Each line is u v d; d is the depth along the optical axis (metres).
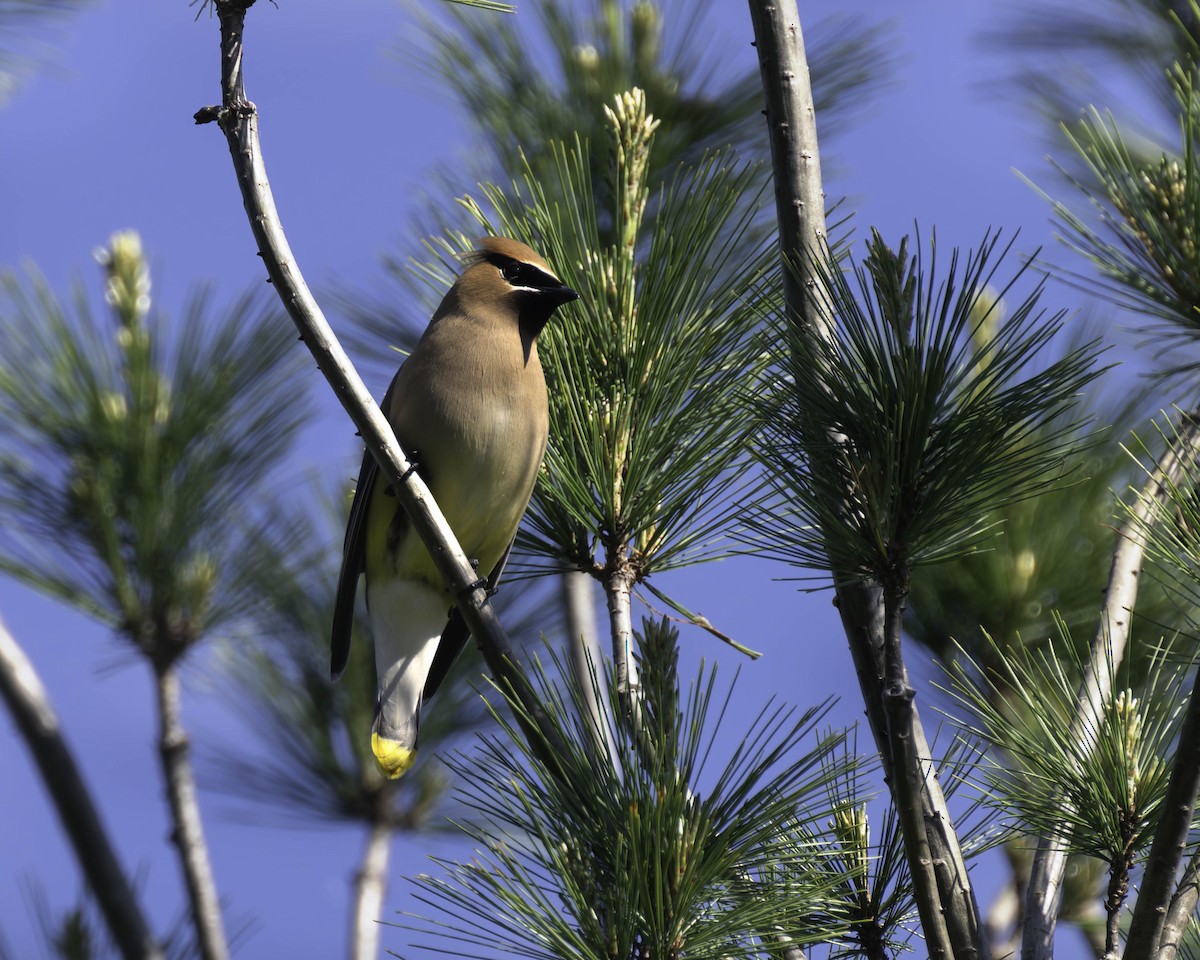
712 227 7.12
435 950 5.00
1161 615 7.37
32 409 8.38
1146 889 4.99
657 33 9.79
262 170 6.12
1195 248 6.70
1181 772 4.88
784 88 6.44
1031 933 5.69
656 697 5.22
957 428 5.40
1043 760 5.73
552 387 7.11
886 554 5.37
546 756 5.33
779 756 5.19
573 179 8.55
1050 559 8.12
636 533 6.81
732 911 5.12
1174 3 8.57
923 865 5.10
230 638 8.78
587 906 5.04
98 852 6.82
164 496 8.38
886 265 5.43
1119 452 8.30
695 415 6.91
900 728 5.12
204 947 7.33
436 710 10.27
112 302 8.69
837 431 5.54
